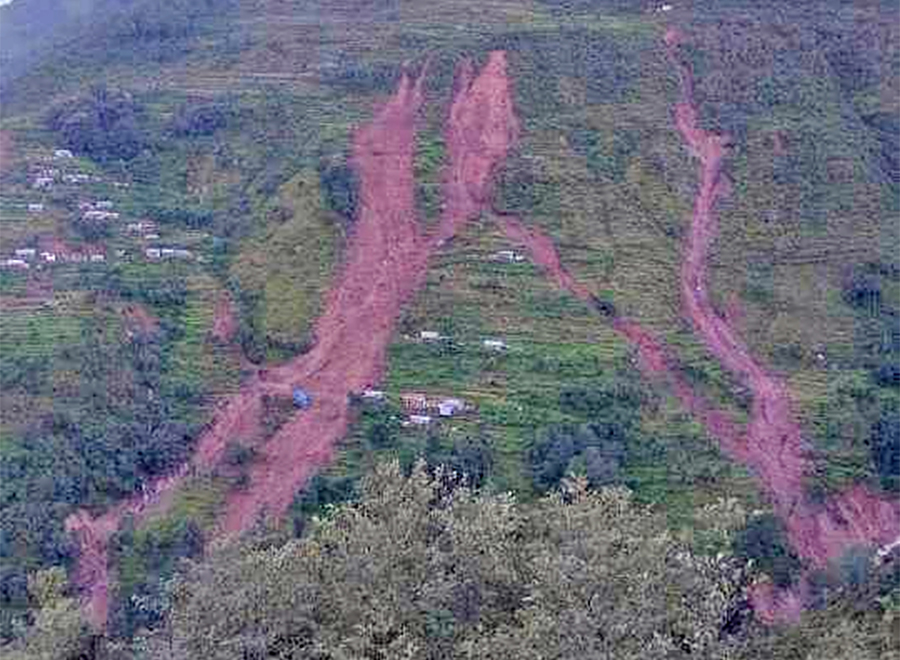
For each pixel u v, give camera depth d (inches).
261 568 1165.7
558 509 1252.5
